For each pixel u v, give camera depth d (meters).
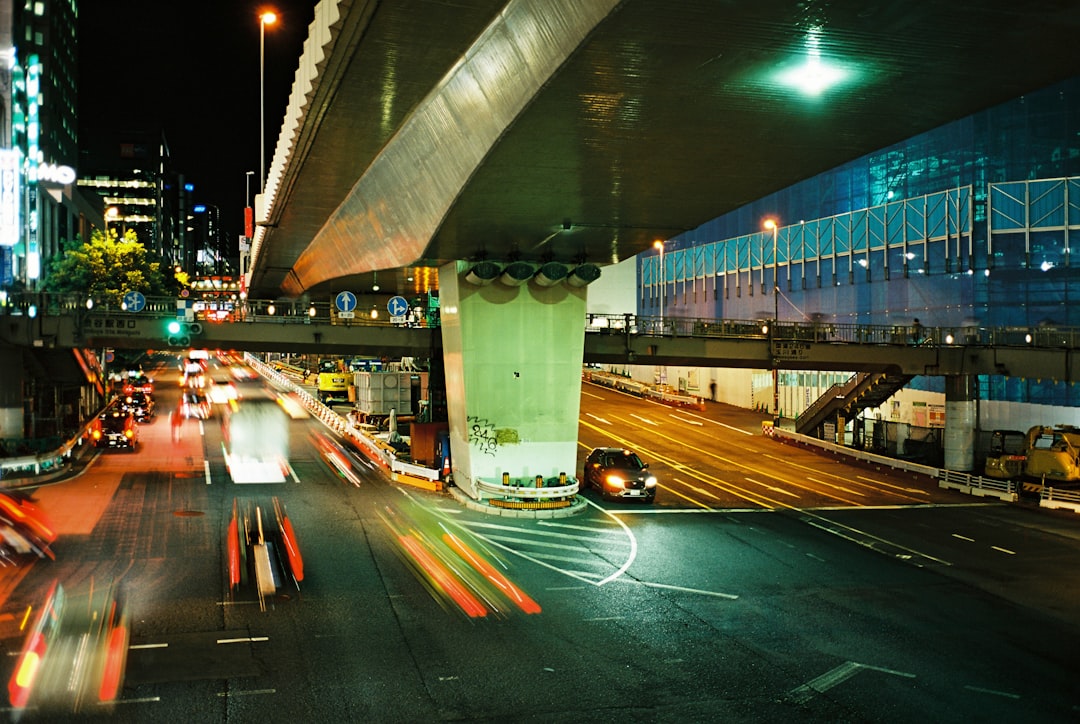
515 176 20.39
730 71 14.07
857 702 13.36
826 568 22.25
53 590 18.25
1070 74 14.21
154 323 34.97
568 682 13.93
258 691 13.20
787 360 40.34
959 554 24.17
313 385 77.81
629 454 33.59
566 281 32.06
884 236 57.09
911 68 13.87
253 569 20.44
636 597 19.08
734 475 38.88
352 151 26.88
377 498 30.44
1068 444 34.59
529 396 31.84
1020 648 16.20
